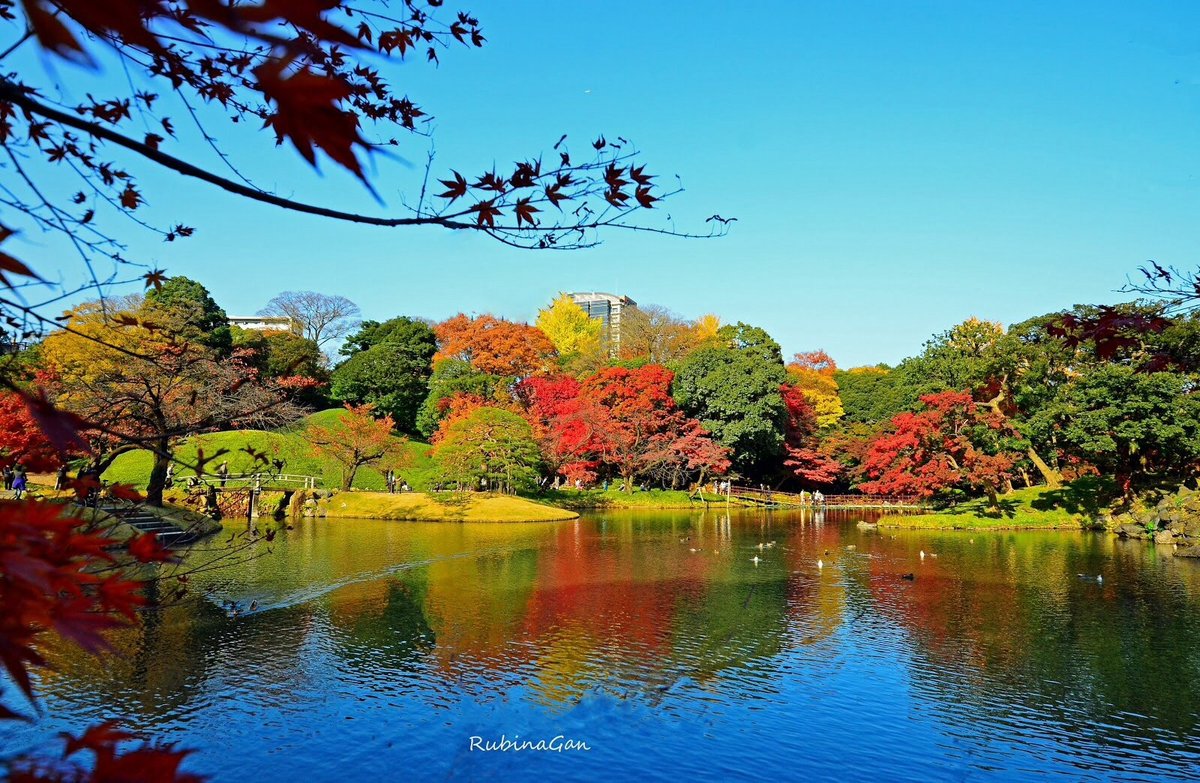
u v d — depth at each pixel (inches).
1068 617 604.1
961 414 1363.2
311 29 28.4
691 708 403.9
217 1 26.8
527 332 2059.5
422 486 1611.7
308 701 394.6
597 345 2381.9
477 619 575.2
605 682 440.5
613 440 1770.4
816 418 2148.1
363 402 2046.0
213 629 515.8
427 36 112.4
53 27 26.2
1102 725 389.1
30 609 44.5
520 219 85.0
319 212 70.1
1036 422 1274.6
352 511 1286.9
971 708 409.1
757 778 330.6
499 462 1455.5
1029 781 331.6
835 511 1717.5
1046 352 1235.9
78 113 108.6
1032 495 1376.7
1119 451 1294.3
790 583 743.7
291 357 1930.4
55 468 105.7
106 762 51.6
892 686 441.1
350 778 317.1
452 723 375.2
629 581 739.4
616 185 87.9
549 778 324.5
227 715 370.3
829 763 345.7
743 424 1808.6
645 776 329.7
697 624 573.3
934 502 1667.1
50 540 48.9
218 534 935.7
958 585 738.8
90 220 102.3
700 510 1701.5
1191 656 498.3
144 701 379.6
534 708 398.6
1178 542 1013.8
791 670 466.9
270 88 30.5
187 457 865.5
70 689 386.3
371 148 32.6
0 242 36.8
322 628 531.8
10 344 87.9
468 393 1899.6
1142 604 650.8
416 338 2198.6
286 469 1449.3
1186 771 341.1
